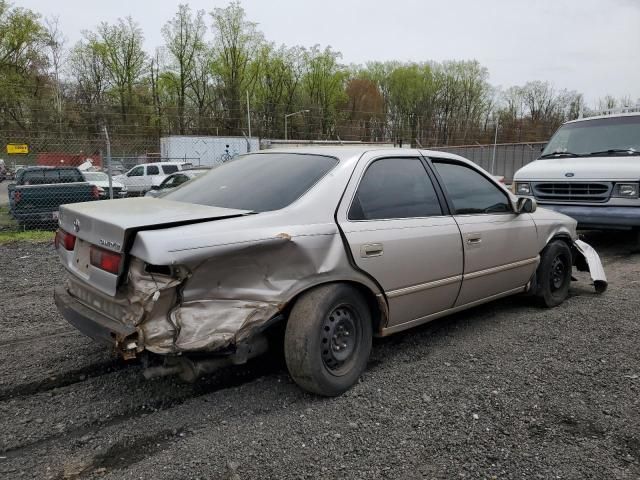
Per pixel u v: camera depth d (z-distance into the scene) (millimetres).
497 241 4531
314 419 3080
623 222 7816
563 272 5461
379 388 3479
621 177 7824
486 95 62781
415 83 61156
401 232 3705
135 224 2818
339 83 60375
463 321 4887
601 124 9070
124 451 2785
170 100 56219
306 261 3172
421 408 3217
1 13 45375
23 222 11562
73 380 3625
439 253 3967
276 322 3174
